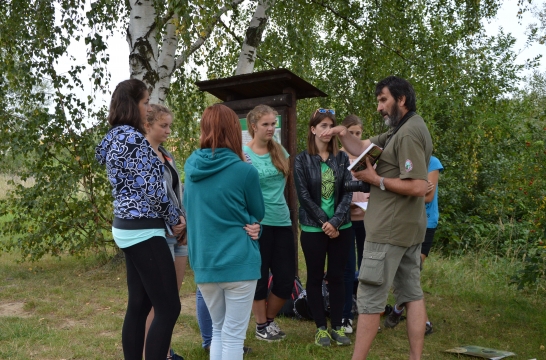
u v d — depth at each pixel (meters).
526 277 5.17
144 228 2.78
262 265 4.02
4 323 4.53
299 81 5.05
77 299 5.40
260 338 4.16
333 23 10.16
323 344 4.00
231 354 2.77
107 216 7.14
